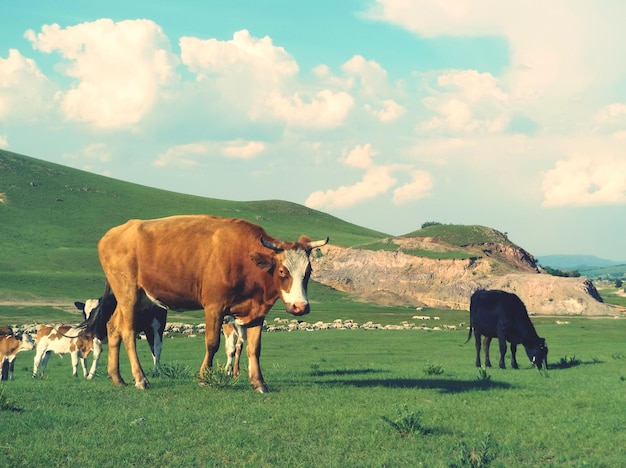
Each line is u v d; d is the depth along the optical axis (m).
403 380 15.83
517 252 115.50
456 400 12.37
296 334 43.59
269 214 177.50
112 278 13.85
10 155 170.62
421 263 103.81
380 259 108.00
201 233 13.35
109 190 163.75
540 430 9.78
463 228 120.31
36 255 109.00
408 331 47.19
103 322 18.92
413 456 8.23
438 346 35.16
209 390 12.93
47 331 20.75
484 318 22.94
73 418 9.90
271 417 10.35
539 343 22.11
